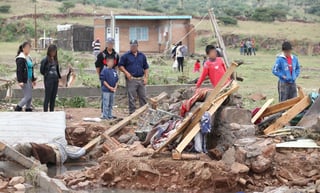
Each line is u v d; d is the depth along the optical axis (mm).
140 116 15766
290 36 72438
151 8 99250
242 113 12930
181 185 11680
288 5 117938
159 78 25094
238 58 57344
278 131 13367
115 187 11961
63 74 25078
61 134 14680
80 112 19188
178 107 14664
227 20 80562
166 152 12523
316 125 13336
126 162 12062
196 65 36312
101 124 16156
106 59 17812
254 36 72562
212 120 13148
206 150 12781
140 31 61562
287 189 11070
